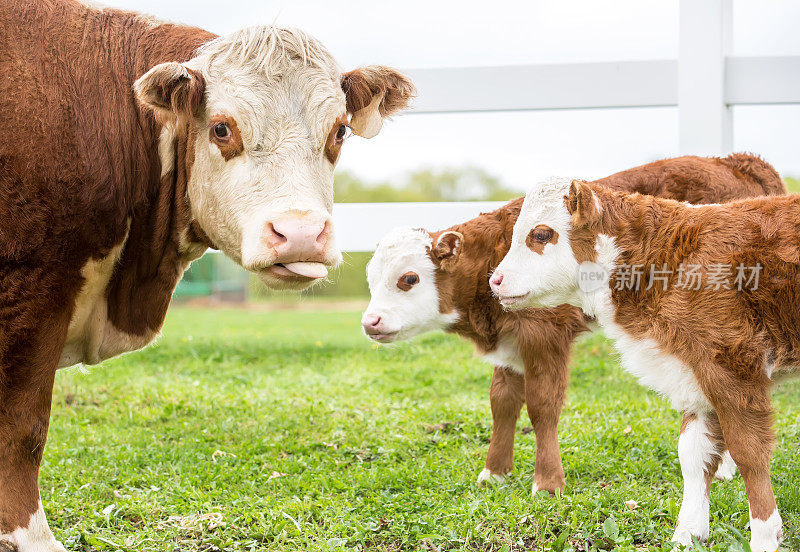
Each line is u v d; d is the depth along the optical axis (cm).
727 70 977
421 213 952
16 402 421
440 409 777
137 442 684
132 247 463
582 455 601
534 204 504
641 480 546
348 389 880
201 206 434
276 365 1032
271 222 395
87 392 846
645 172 615
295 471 614
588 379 882
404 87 477
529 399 548
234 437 709
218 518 502
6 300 411
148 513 518
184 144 450
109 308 470
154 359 1063
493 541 461
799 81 956
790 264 427
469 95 1028
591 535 462
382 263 608
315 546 457
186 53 457
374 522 495
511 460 584
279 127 409
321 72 423
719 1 953
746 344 428
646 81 996
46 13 438
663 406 741
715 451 456
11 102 407
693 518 446
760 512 425
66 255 420
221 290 2531
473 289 586
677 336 445
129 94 450
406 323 601
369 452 658
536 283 499
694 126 971
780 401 776
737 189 623
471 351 1068
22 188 404
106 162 431
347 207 968
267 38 420
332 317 1805
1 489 423
